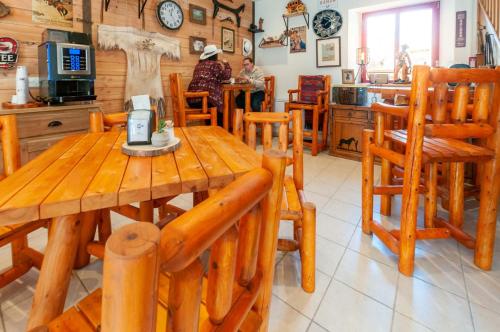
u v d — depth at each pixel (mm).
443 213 2393
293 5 4918
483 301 1458
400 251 1674
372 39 4547
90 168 1077
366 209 2088
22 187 891
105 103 3523
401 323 1336
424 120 1505
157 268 341
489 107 1606
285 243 1692
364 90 3947
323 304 1454
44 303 1052
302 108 4434
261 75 5016
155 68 3953
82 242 1680
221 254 540
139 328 338
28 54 2834
